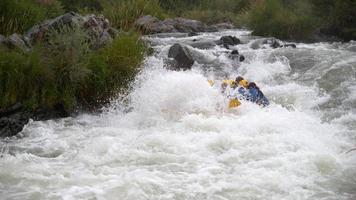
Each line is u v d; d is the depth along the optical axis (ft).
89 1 75.61
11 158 26.84
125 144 28.76
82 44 40.65
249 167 25.29
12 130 31.73
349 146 28.53
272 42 58.29
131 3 71.15
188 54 47.70
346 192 22.89
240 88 36.29
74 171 25.08
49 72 35.68
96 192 22.54
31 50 37.55
